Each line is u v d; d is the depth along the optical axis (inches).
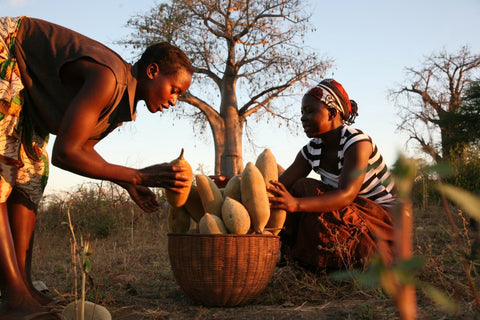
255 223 99.3
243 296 97.0
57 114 87.4
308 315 88.6
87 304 80.4
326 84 121.6
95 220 298.8
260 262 96.8
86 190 324.2
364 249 107.7
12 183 86.0
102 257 186.9
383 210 113.3
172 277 138.9
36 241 264.2
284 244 123.5
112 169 85.4
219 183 123.1
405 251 18.1
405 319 17.6
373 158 118.3
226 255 94.3
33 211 98.0
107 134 93.2
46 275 157.3
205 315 92.6
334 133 121.5
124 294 116.0
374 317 83.6
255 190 98.0
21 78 87.3
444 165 18.2
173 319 90.9
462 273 109.3
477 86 817.5
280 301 103.2
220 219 99.1
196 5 924.0
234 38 944.3
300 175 134.1
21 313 81.2
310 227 111.2
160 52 93.3
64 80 86.7
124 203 324.2
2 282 83.9
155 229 296.8
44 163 99.6
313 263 111.5
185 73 95.0
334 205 107.0
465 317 74.5
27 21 89.4
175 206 100.0
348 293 103.0
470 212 18.2
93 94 81.7
